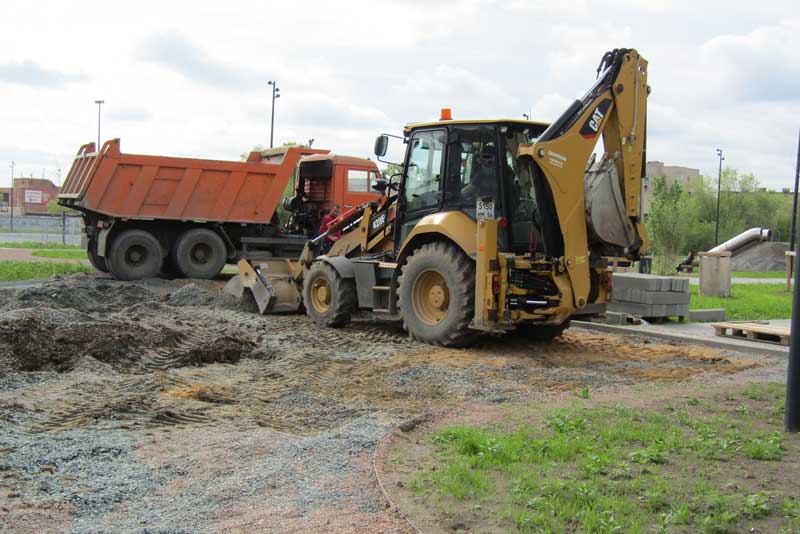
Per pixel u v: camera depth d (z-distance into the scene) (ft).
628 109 32.09
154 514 13.20
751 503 13.10
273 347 31.40
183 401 21.91
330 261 38.81
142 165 59.77
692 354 32.50
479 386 24.90
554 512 13.00
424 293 33.76
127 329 29.86
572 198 31.04
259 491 14.26
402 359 29.50
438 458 16.37
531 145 30.19
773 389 23.98
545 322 31.81
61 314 31.68
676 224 75.77
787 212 186.39
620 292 43.37
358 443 17.43
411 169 36.52
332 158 62.64
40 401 21.52
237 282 45.42
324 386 24.61
